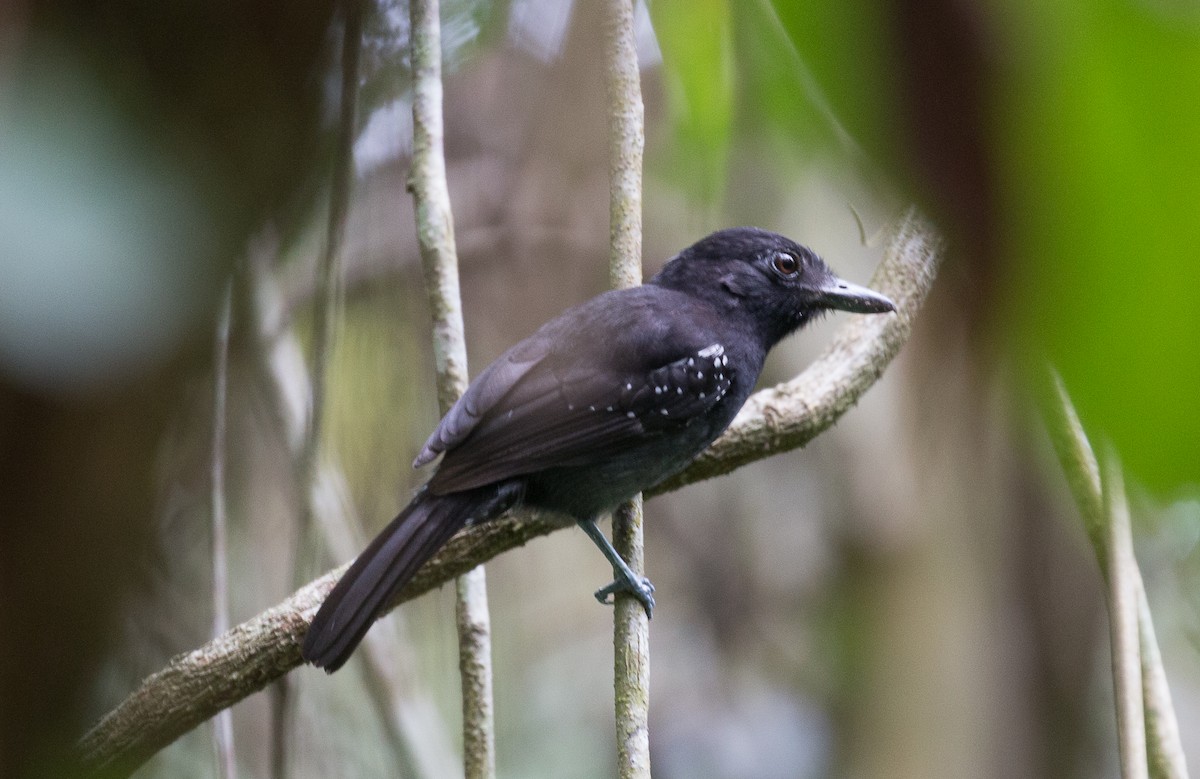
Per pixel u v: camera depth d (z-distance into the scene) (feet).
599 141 41.11
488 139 41.55
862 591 45.78
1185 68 5.29
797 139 7.41
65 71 5.53
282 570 31.65
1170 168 5.32
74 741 7.50
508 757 40.88
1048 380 6.08
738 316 29.99
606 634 44.55
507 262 42.14
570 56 36.11
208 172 5.72
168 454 8.17
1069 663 45.03
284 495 32.12
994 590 44.88
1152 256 5.35
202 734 31.78
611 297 28.12
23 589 7.11
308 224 29.48
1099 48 5.39
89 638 7.36
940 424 10.83
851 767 45.93
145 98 5.80
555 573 44.83
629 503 27.61
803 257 30.50
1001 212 5.53
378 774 31.32
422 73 25.82
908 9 5.62
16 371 4.90
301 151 6.39
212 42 6.09
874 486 44.52
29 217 4.81
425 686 33.27
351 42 11.44
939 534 44.27
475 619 25.27
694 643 49.16
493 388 25.85
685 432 27.61
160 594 23.21
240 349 26.94
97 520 6.90
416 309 33.01
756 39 9.04
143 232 5.09
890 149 5.68
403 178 32.58
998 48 5.52
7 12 5.62
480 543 26.21
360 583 22.61
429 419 32.73
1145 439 5.35
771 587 48.80
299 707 30.09
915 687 45.19
